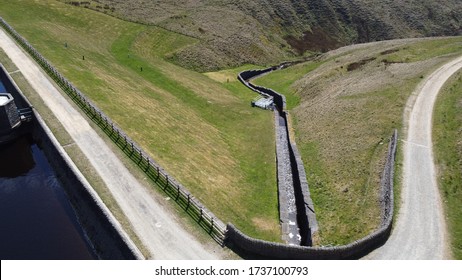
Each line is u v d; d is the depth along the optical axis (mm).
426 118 47406
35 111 46094
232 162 45906
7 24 71812
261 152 49344
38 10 85750
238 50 95750
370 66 71438
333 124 50875
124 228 30938
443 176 37125
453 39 83438
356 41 132250
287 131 55094
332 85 66750
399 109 49594
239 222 35344
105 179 36125
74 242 32500
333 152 44781
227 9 117375
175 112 55938
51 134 41938
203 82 73938
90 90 53219
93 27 85875
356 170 40219
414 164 39000
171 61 82938
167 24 94688
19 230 33375
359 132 46594
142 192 34938
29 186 38781
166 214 32781
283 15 128375
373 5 143750
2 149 44844
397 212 32875
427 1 149750
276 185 42719
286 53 111750
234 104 64938
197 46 89188
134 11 98375
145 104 54938
